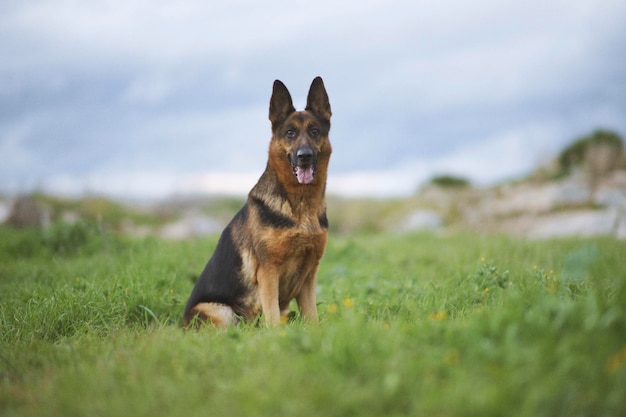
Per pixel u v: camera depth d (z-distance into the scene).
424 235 13.35
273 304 5.52
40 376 3.84
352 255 10.02
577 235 11.25
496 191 22.45
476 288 5.77
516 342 3.22
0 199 17.06
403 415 2.76
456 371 3.02
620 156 20.58
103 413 3.05
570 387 2.79
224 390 3.18
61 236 10.33
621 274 5.72
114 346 4.41
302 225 5.44
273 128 5.76
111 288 6.13
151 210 22.69
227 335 4.55
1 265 8.74
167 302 6.30
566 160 22.28
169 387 3.25
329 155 5.83
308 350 3.57
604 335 3.18
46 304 5.51
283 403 2.87
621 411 2.68
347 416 2.82
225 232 6.00
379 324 4.16
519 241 10.42
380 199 26.25
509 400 2.72
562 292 4.86
